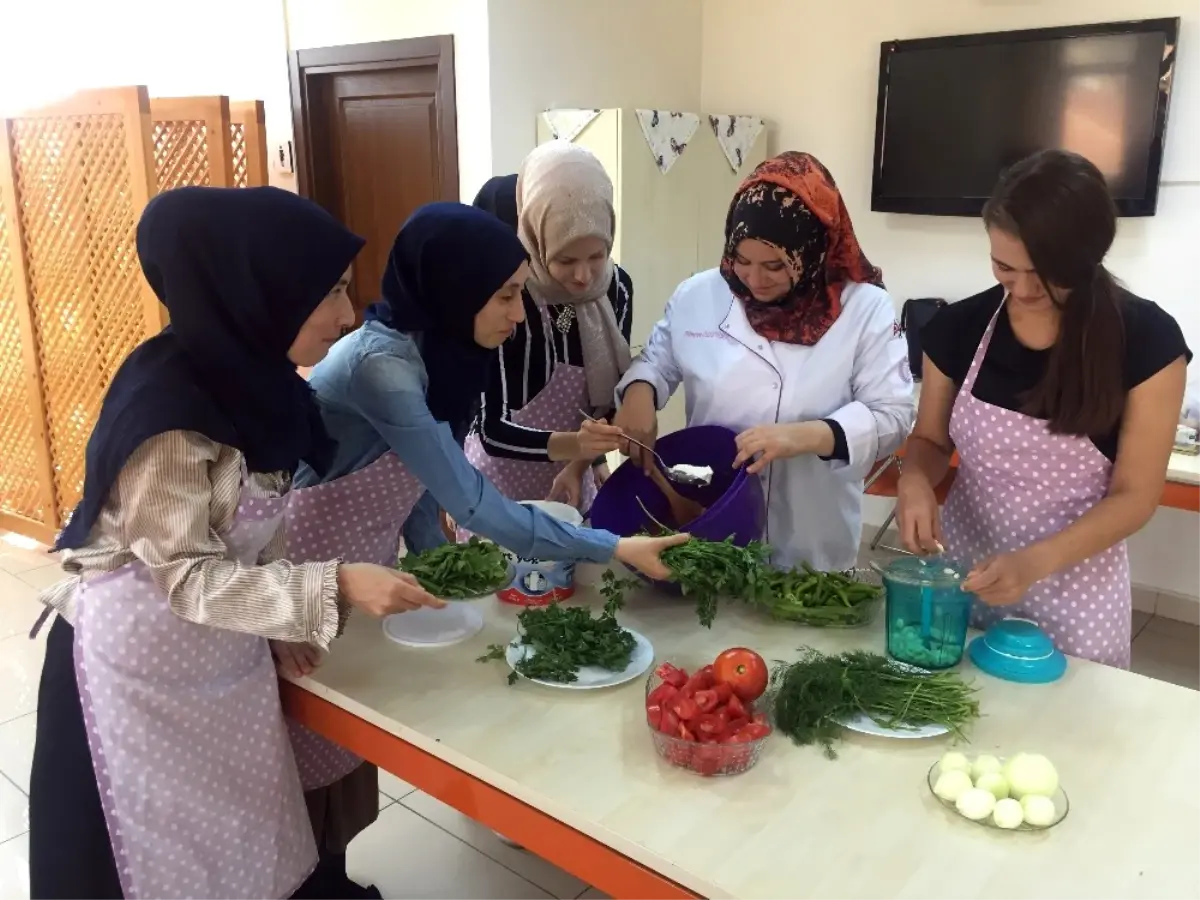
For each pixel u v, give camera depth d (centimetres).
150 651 131
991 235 139
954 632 140
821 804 112
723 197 411
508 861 222
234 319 129
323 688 139
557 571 166
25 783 251
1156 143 326
